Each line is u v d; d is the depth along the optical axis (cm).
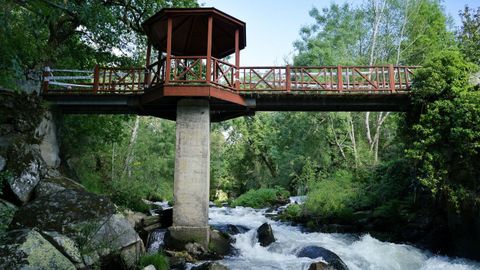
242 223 1580
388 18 2341
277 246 1077
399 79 1191
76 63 1608
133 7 1535
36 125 1143
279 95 1168
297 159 2392
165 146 3294
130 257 768
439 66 1086
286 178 2748
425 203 1225
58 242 655
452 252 1070
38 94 1237
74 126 1528
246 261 939
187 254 958
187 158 1078
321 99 1198
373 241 1140
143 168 2167
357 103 1202
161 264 788
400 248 1072
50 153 1229
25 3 869
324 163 2172
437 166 1046
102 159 1809
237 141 3416
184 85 1073
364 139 2392
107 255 717
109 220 772
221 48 1445
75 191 827
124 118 1791
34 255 582
